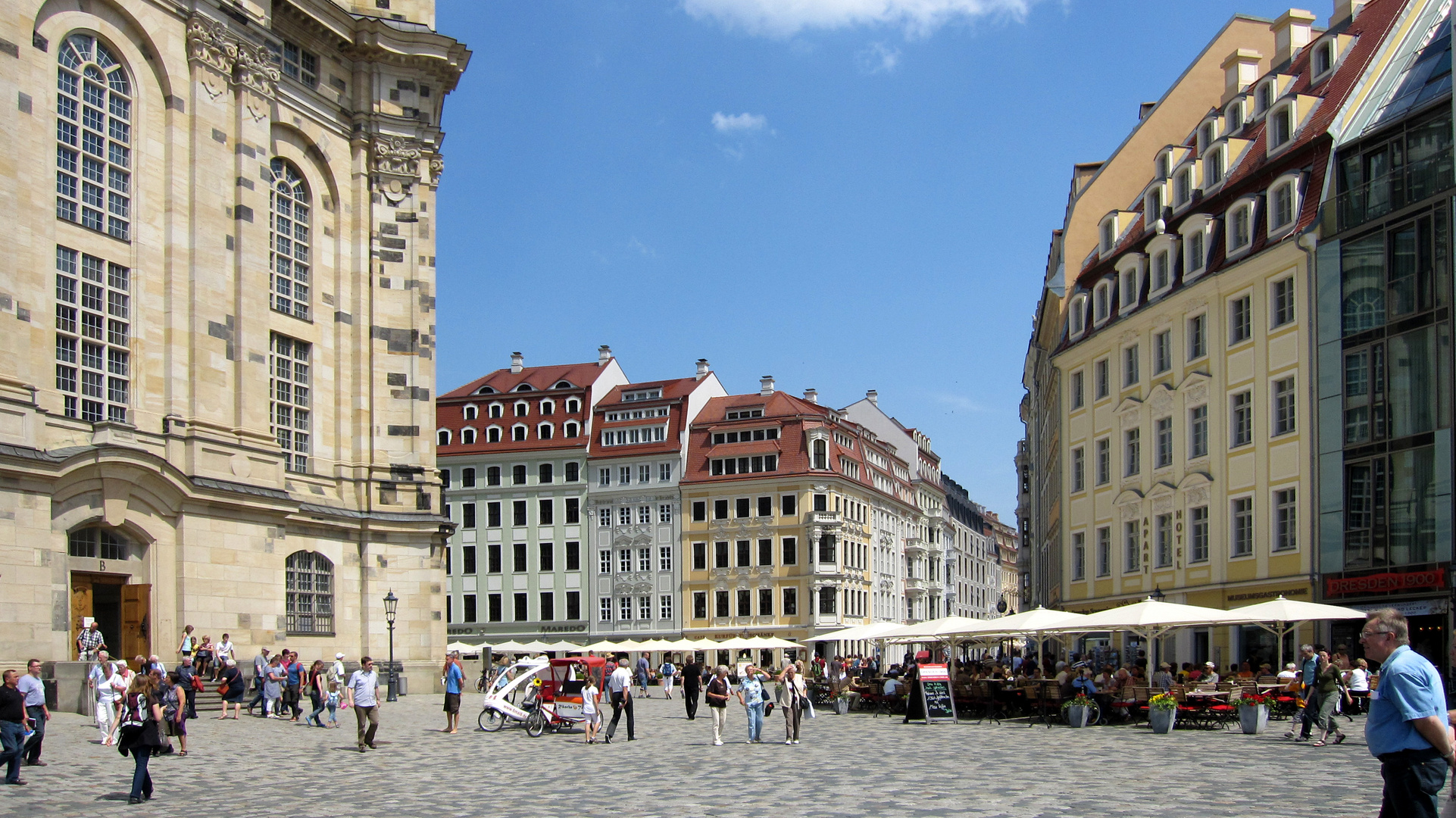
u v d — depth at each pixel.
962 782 22.06
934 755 27.86
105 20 43.84
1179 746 28.94
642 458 108.88
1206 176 52.69
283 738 33.72
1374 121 42.94
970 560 172.00
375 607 54.78
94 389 42.62
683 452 108.50
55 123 41.84
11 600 37.75
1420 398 39.53
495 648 82.50
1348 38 49.00
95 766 25.77
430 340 57.75
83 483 40.56
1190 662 47.16
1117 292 57.16
